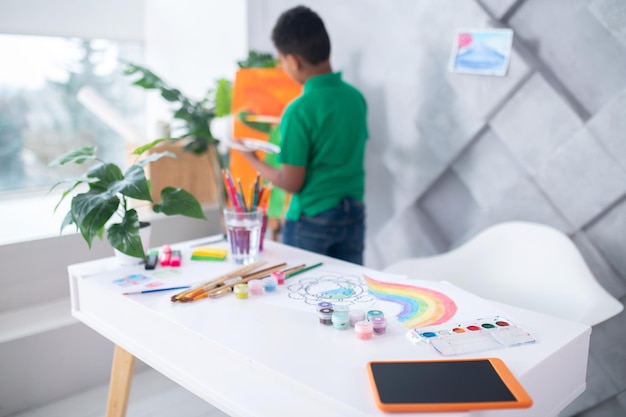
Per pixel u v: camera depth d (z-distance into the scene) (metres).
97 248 2.14
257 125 2.21
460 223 2.00
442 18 1.92
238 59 2.58
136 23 2.94
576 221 1.73
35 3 2.51
